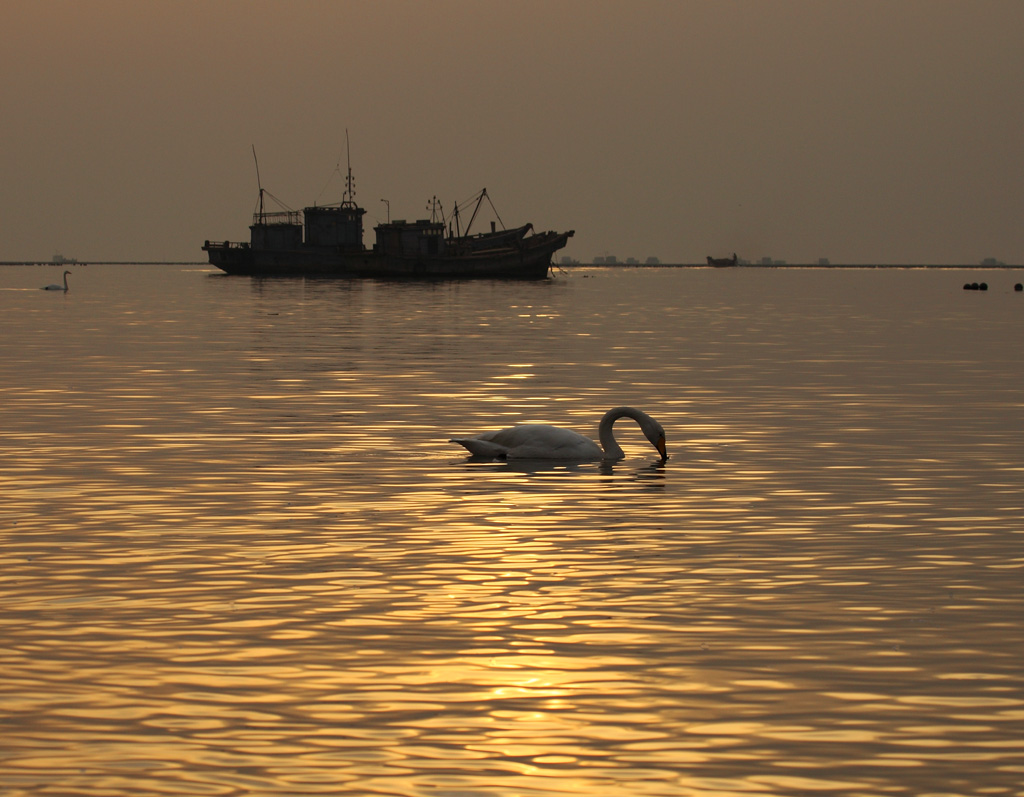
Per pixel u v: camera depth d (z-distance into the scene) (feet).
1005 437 88.12
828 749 31.94
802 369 144.05
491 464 76.48
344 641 40.47
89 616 43.29
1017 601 45.16
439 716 34.12
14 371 139.74
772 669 37.73
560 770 30.78
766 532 56.80
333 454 80.18
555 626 42.09
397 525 58.34
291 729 33.22
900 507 62.69
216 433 89.81
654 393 117.08
